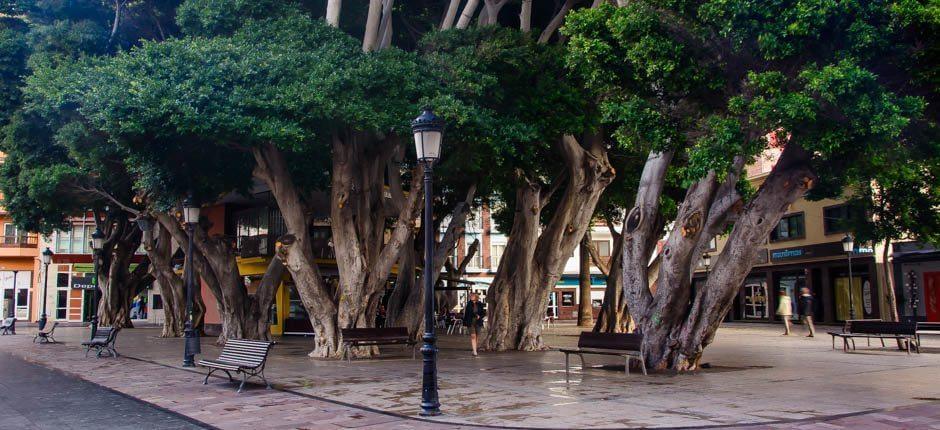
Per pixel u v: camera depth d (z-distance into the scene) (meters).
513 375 13.47
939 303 31.08
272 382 12.64
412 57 15.16
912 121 10.11
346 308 17.36
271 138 13.14
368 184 17.58
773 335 27.05
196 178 17.58
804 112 9.02
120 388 12.25
